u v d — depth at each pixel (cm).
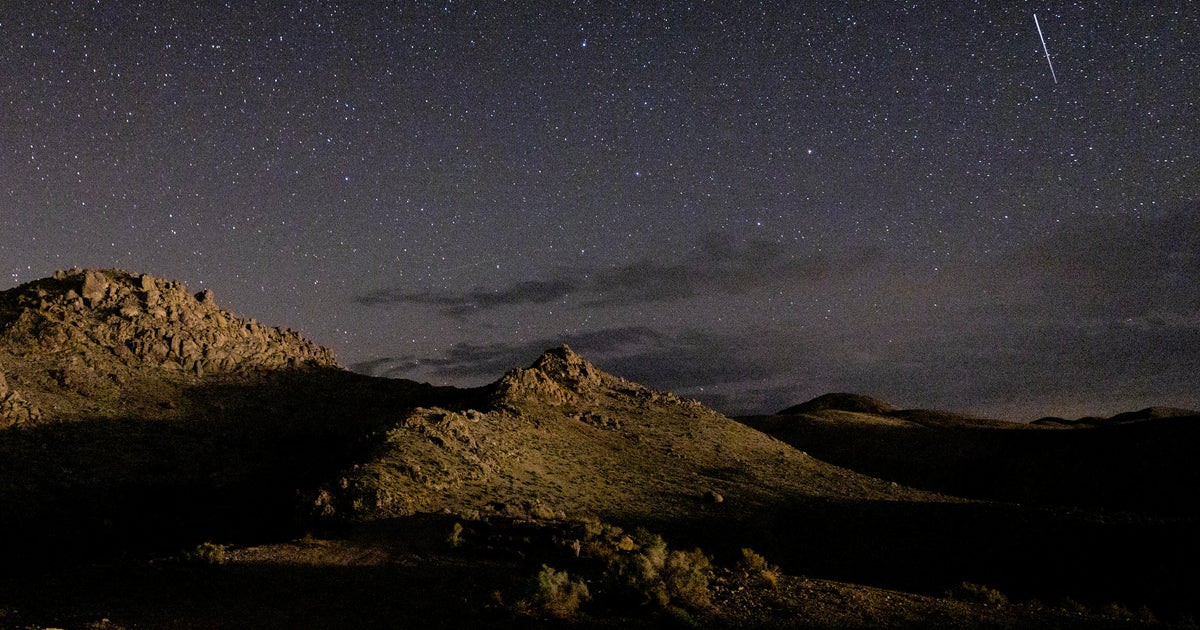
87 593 2019
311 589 2066
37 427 5709
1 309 7569
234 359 8456
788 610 1861
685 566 2033
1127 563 3862
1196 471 8406
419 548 2662
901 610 1955
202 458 5950
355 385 8988
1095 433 10469
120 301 8294
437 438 4778
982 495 9719
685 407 8488
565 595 1828
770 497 5644
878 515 5197
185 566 2319
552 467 5162
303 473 5325
